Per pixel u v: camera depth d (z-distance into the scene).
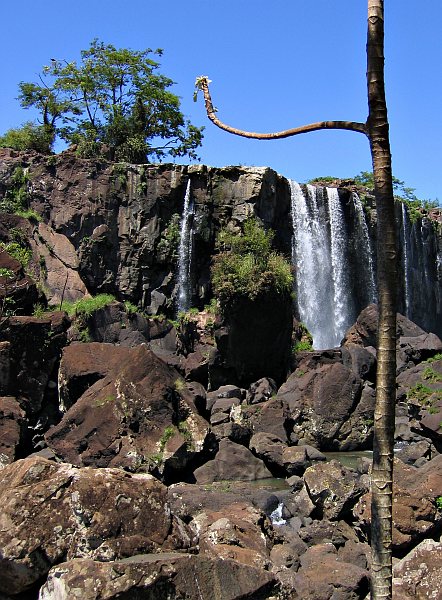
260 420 26.77
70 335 32.56
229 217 39.50
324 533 16.38
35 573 9.39
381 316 6.71
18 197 38.16
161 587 8.94
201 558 9.52
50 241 37.06
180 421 23.20
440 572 11.74
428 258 56.44
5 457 22.88
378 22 6.79
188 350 36.06
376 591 6.54
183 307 38.53
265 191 39.91
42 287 35.09
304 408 27.97
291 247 42.25
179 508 15.05
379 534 6.58
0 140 44.56
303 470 23.45
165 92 54.56
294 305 40.97
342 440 27.28
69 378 27.12
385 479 6.61
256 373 33.75
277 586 10.06
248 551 12.55
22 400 27.84
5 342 27.73
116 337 33.97
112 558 9.48
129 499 10.12
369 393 28.17
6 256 32.16
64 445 22.67
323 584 12.89
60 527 9.67
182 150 55.31
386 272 6.67
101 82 53.81
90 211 37.81
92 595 8.50
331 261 44.72
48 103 51.66
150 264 38.47
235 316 33.03
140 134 52.09
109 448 22.02
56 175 38.44
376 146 6.78
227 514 15.21
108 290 37.69
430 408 25.00
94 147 41.03
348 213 46.34
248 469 23.14
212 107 7.96
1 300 30.47
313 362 30.70
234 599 9.52
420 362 32.00
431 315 56.19
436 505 15.55
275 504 18.69
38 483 10.09
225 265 34.34
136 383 22.92
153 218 38.72
